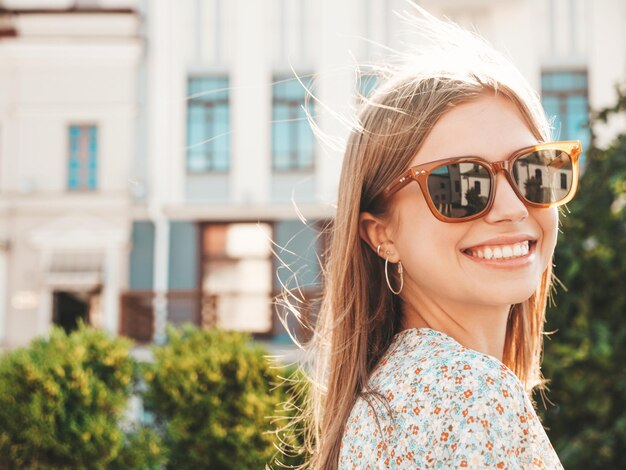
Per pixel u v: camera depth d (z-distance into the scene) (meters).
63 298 13.84
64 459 4.08
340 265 1.08
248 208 13.54
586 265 3.89
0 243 13.68
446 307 1.03
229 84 13.91
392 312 1.09
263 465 4.16
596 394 3.77
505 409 0.82
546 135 1.07
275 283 13.53
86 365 4.41
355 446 0.91
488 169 0.95
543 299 1.28
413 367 0.89
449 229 0.96
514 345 1.27
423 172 0.96
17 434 4.04
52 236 13.79
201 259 13.73
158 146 13.79
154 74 13.92
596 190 4.00
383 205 1.03
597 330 3.79
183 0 14.04
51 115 13.94
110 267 13.72
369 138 1.03
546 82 13.70
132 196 13.73
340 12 13.78
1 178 13.92
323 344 1.20
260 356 4.47
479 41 1.09
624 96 4.30
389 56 1.28
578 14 13.73
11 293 13.74
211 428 4.32
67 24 13.81
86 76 13.95
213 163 13.87
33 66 13.96
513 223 0.96
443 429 0.82
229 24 14.04
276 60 13.91
